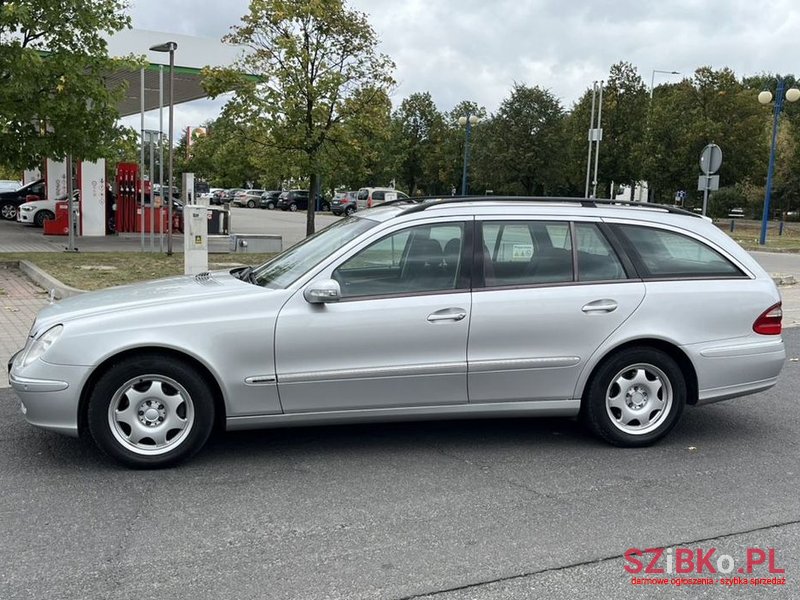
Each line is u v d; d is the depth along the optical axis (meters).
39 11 12.77
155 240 20.28
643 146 42.47
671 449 5.18
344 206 49.03
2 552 3.50
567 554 3.59
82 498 4.14
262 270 5.31
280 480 4.46
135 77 21.98
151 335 4.38
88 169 21.30
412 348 4.67
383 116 17.23
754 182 45.16
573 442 5.27
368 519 3.94
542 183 48.75
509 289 4.84
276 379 4.53
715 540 3.77
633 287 5.01
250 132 16.70
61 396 4.33
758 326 5.22
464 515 4.01
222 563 3.43
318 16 15.83
